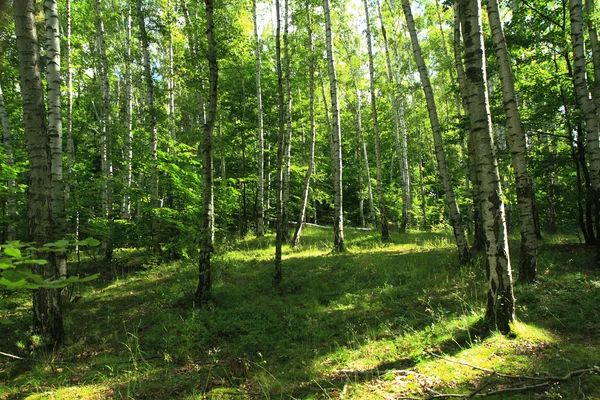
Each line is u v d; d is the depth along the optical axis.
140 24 12.36
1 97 10.31
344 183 31.70
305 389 4.15
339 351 5.12
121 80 23.22
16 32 5.38
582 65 8.30
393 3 20.64
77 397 4.28
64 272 5.94
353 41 22.55
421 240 15.08
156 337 6.11
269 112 20.73
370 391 3.88
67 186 9.95
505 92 7.33
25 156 11.00
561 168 12.45
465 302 6.41
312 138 15.86
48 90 6.52
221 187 13.88
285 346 5.62
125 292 8.87
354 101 26.47
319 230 20.53
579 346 4.55
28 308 7.21
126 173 13.88
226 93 18.75
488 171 5.11
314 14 13.49
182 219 11.58
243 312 7.11
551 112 10.69
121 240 11.53
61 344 5.79
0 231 11.04
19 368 5.14
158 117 15.33
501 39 7.30
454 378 3.99
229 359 5.26
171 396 4.20
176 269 10.77
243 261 11.84
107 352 5.65
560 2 10.69
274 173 23.78
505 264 5.06
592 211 11.57
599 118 8.59
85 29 18.22
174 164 11.64
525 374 3.94
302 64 16.70
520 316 5.61
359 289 8.26
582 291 6.30
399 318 6.21
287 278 9.38
